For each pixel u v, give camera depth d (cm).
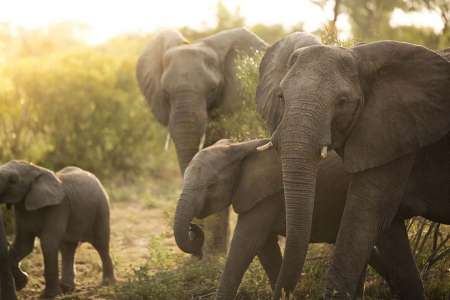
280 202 1013
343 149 898
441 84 889
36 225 1274
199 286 1180
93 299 1191
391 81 894
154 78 1568
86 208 1334
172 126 1450
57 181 1275
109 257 1366
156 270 1335
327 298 898
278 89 891
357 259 897
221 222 1422
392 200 909
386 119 882
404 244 977
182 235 1007
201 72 1455
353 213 903
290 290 900
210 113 1501
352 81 871
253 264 1171
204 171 1023
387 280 1034
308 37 1055
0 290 1056
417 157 955
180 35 1599
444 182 955
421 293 978
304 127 845
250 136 1352
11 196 1241
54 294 1247
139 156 2631
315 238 1041
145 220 1923
